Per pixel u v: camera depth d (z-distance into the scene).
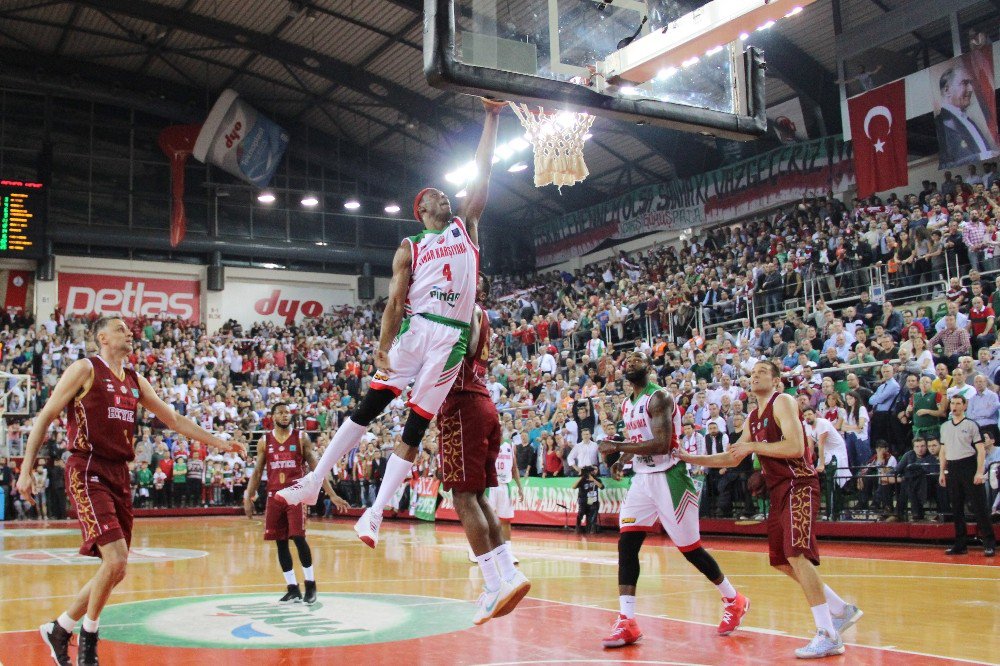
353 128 34.66
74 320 32.31
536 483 18.50
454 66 5.31
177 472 26.14
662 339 21.73
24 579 10.40
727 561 11.48
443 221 4.86
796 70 24.36
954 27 20.83
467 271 4.76
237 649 6.00
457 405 4.99
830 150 24.81
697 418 16.22
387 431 23.41
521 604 8.00
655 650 5.86
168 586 9.69
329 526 21.28
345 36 27.59
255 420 28.05
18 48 30.12
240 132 32.31
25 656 5.78
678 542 6.37
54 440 25.36
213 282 34.94
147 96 32.09
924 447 12.88
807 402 14.28
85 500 5.27
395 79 29.55
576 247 33.53
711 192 28.14
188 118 32.78
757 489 13.16
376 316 35.66
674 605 7.80
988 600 7.75
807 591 5.73
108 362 5.53
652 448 6.24
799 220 23.53
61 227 32.09
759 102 6.79
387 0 25.27
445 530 18.84
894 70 22.38
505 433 18.59
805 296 19.22
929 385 13.08
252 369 31.33
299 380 31.16
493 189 33.75
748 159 27.02
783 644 6.00
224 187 34.28
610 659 5.59
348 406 27.50
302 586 9.60
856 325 16.73
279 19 26.92
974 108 20.52
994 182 19.38
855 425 14.16
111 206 33.28
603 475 16.72
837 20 22.83
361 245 37.16
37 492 24.70
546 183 6.75
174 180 33.38
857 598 7.93
